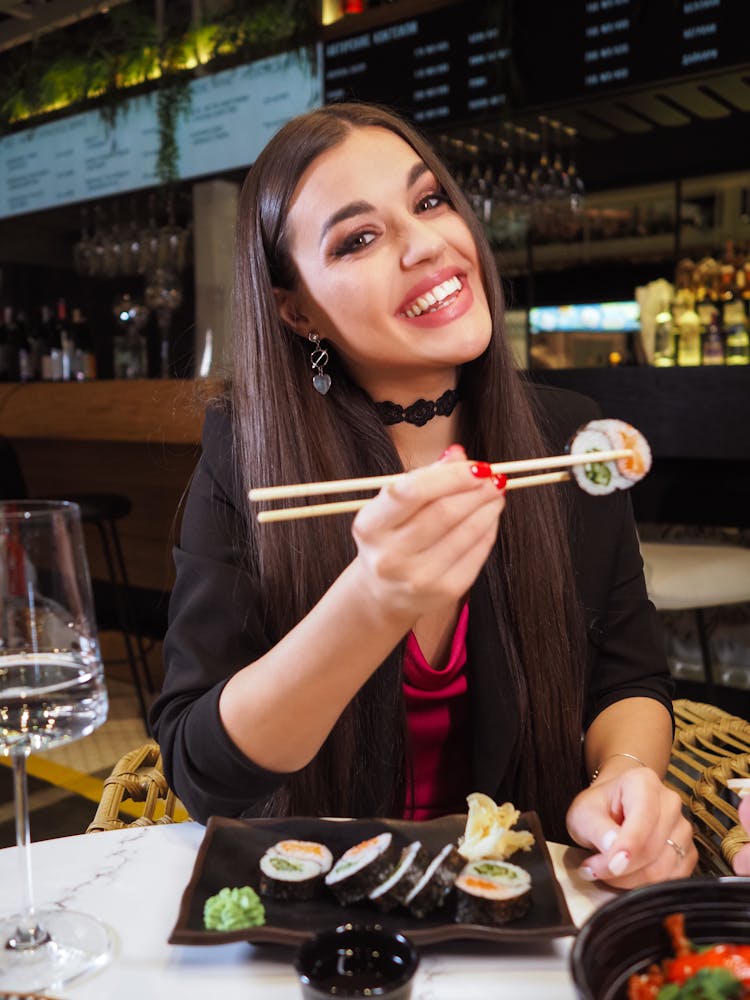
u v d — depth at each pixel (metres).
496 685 1.22
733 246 3.82
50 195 5.67
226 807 0.97
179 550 1.25
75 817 2.66
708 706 1.45
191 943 0.72
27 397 4.30
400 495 0.71
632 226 4.50
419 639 1.26
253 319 1.24
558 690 1.24
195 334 4.93
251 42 4.38
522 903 0.77
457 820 0.92
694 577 2.44
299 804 1.18
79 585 0.78
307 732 0.89
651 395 2.79
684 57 3.32
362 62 4.12
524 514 1.25
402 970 0.65
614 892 0.83
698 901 0.66
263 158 1.22
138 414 3.71
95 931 0.76
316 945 0.67
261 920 0.76
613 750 1.15
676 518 3.13
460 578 0.75
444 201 1.19
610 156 4.15
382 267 1.13
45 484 4.63
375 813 1.21
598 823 0.89
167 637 1.16
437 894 0.79
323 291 1.16
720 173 4.04
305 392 1.25
